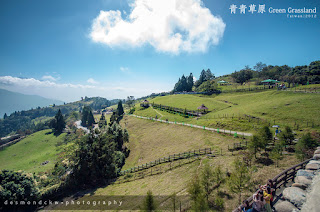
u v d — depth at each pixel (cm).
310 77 7712
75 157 3931
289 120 3909
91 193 3278
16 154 8756
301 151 2056
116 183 3444
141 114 9225
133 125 7638
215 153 3194
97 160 3781
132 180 3322
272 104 5053
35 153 8800
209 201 1584
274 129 3697
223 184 1861
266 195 987
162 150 4381
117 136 5347
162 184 2603
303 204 904
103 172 3753
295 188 1062
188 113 6969
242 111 5338
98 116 18362
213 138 4044
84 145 3950
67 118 18762
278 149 2389
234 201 1520
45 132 11831
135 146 5362
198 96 10050
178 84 15625
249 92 8206
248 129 4053
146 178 3164
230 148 3266
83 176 3678
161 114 8019
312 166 1290
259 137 2520
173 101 9825
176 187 2280
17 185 3053
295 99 4891
